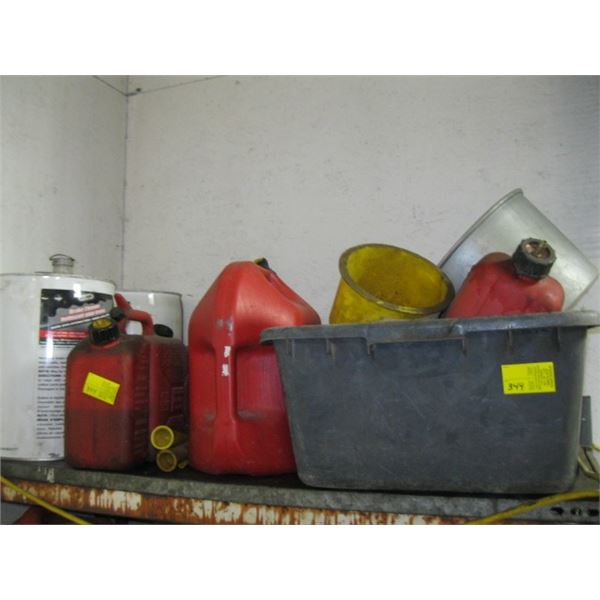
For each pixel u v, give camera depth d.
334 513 0.79
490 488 0.73
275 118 1.67
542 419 0.69
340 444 0.77
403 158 1.51
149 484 0.91
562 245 1.04
